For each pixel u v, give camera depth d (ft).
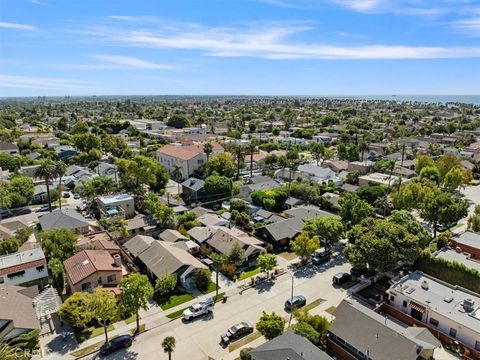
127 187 281.33
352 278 164.45
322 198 261.24
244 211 249.75
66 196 298.15
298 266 177.47
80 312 122.11
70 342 123.03
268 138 557.74
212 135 553.23
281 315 137.18
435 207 202.59
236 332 123.75
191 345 121.19
